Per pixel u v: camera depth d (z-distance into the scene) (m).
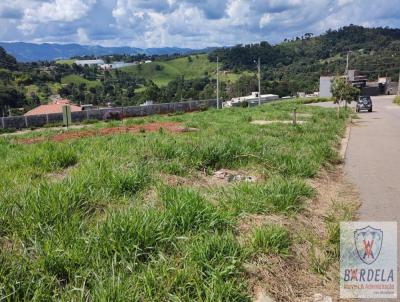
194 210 4.02
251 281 3.35
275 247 3.75
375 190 6.80
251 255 3.61
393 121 24.28
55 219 3.76
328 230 4.66
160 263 3.25
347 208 5.63
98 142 8.88
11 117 37.09
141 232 3.44
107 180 4.96
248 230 4.15
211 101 53.84
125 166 5.93
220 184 5.99
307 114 24.56
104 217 4.08
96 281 2.93
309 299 3.37
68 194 4.19
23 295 2.78
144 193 4.94
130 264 3.17
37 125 38.66
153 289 2.95
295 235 4.31
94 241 3.36
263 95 90.19
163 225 3.67
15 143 11.31
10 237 3.54
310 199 5.72
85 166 5.79
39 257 3.09
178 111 48.19
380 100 63.94
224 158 7.04
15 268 2.94
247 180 5.91
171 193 4.52
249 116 20.31
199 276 3.13
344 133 15.82
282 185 5.41
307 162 7.42
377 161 9.62
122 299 2.72
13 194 4.30
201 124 15.41
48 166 6.27
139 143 7.98
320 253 4.12
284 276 3.56
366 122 23.59
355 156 10.40
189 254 3.37
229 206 4.61
